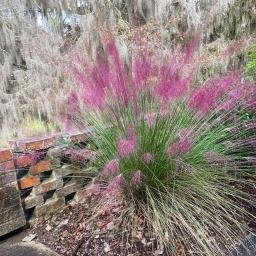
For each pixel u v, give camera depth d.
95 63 1.72
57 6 4.40
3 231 1.52
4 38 5.00
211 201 1.63
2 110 4.63
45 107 4.20
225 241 1.48
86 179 1.91
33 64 4.71
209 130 1.86
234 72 2.20
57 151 1.77
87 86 1.65
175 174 1.64
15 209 1.57
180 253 1.41
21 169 1.63
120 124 1.63
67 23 4.63
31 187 1.71
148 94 1.66
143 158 1.53
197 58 1.86
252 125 2.01
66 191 1.83
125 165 1.58
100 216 1.69
